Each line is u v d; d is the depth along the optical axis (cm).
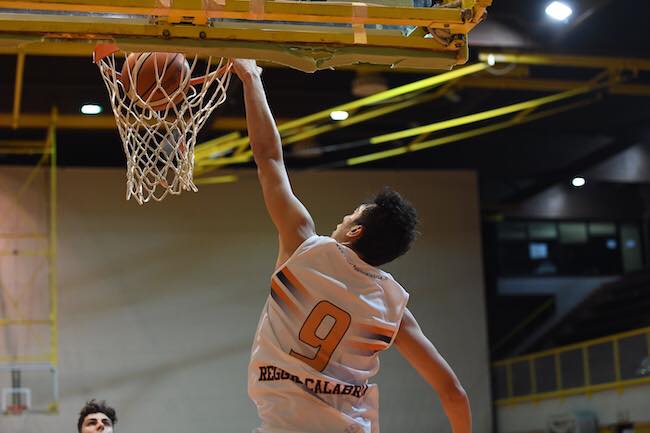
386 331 256
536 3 1392
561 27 1385
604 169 2042
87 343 1767
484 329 1930
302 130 1741
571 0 1314
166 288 1823
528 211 2194
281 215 267
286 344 248
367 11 298
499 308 2216
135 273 1817
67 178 1825
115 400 1755
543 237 2275
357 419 246
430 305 1922
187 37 293
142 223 1839
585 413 1736
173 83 383
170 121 423
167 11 283
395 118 1745
